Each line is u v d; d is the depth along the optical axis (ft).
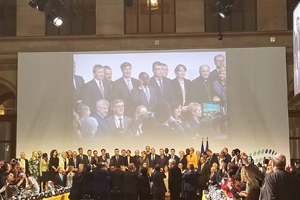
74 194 62.13
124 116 96.99
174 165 71.26
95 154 89.15
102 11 102.47
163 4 102.83
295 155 100.27
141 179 67.72
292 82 98.32
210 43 100.22
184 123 96.32
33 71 98.84
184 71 97.14
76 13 103.96
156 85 97.19
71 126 97.60
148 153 89.51
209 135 96.02
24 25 102.83
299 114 100.58
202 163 81.82
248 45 99.76
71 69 98.48
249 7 101.81
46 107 98.17
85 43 101.50
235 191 39.27
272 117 95.76
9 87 102.01
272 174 27.43
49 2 90.68
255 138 95.61
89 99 97.66
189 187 69.10
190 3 101.71
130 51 97.91
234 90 96.43
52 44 101.76
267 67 96.48
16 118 104.12
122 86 97.60
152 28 102.68
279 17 100.17
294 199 27.14
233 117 96.07
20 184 60.23
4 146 104.32
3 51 102.12
